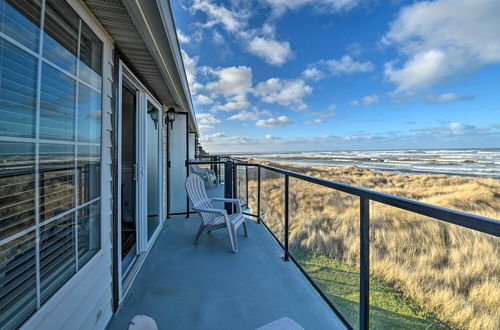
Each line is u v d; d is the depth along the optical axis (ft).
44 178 3.38
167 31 5.81
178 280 7.09
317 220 8.52
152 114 10.91
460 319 4.37
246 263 8.16
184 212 14.29
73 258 4.06
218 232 11.32
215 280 7.09
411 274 5.03
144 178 8.69
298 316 5.60
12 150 2.85
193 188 10.34
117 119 5.84
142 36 5.29
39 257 3.28
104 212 5.12
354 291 6.35
